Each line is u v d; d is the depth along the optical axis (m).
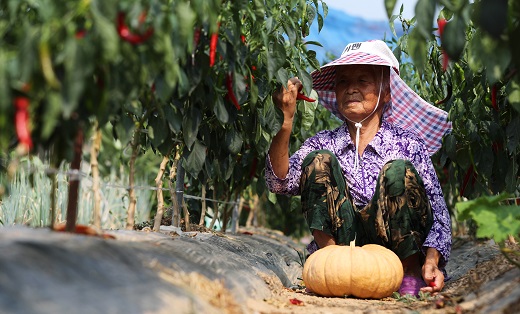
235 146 3.87
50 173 2.65
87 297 1.94
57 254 2.12
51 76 2.08
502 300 2.62
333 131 4.34
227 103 3.67
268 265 4.27
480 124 4.60
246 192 6.94
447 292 3.63
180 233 4.04
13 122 2.28
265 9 3.50
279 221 8.01
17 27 2.41
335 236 4.00
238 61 3.23
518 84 2.94
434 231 3.89
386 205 3.84
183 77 2.87
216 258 3.22
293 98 3.84
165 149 3.66
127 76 2.39
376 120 4.24
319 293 3.68
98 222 2.99
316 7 4.32
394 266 3.63
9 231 2.47
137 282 2.21
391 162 3.88
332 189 3.93
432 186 4.05
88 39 2.16
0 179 2.89
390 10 2.58
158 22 2.38
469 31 4.17
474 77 4.25
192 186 5.50
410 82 5.55
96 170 2.99
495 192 4.80
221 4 3.02
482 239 5.76
